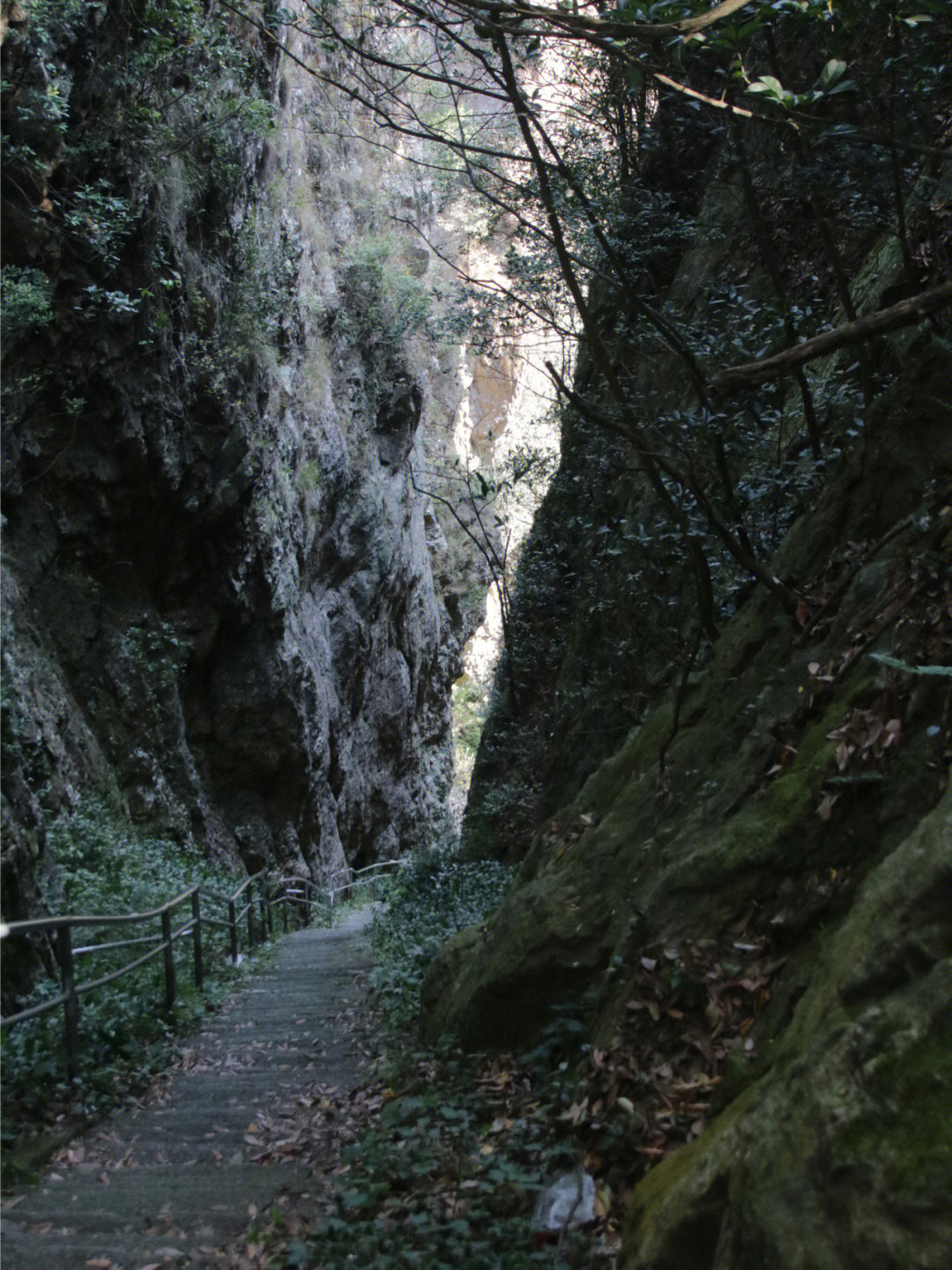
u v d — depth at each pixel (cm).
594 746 1016
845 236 821
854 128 386
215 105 1402
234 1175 446
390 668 2780
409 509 2747
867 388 584
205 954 979
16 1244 374
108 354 1254
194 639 1625
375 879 2245
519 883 696
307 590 2173
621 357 1104
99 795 1245
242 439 1562
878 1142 210
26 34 984
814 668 445
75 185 1116
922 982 226
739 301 694
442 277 2677
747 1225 229
